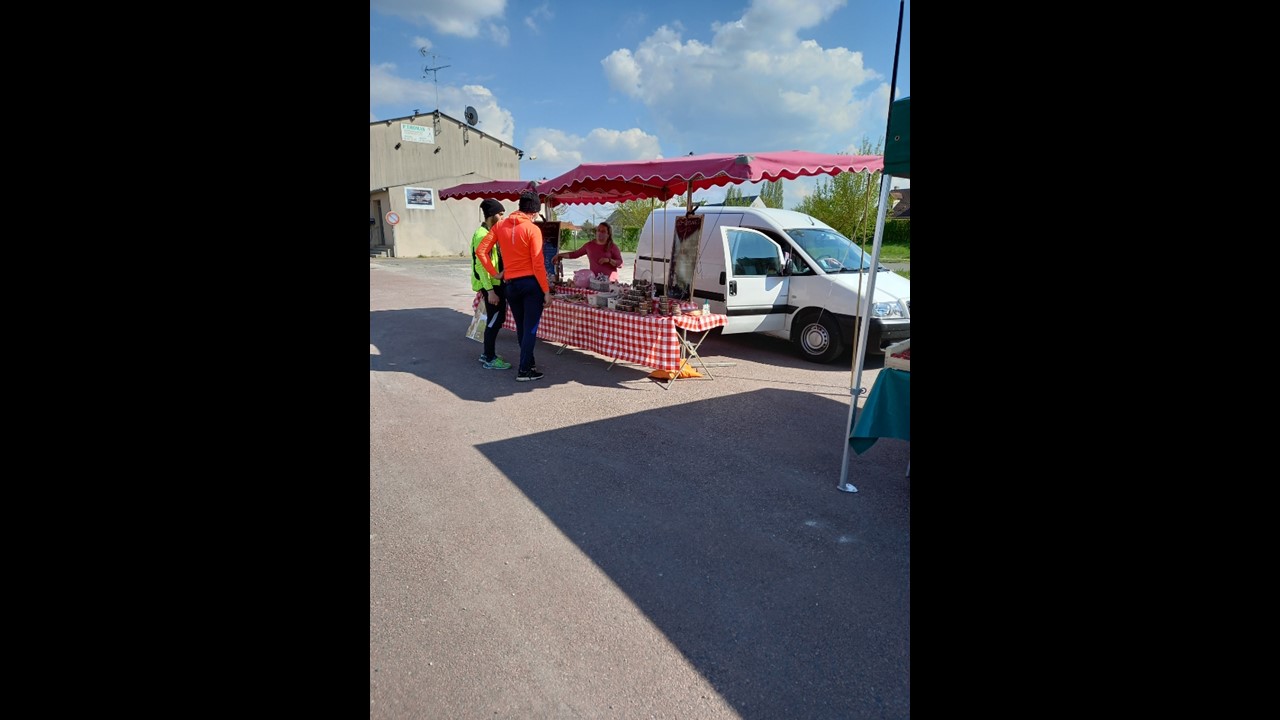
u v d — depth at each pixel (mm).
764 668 2391
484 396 6156
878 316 7180
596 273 9648
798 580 2980
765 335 9656
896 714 2172
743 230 8094
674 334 6520
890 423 3848
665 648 2500
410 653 2457
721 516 3625
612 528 3477
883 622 2674
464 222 31688
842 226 22578
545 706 2193
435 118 30172
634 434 5023
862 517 3625
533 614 2709
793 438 4957
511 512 3666
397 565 3100
